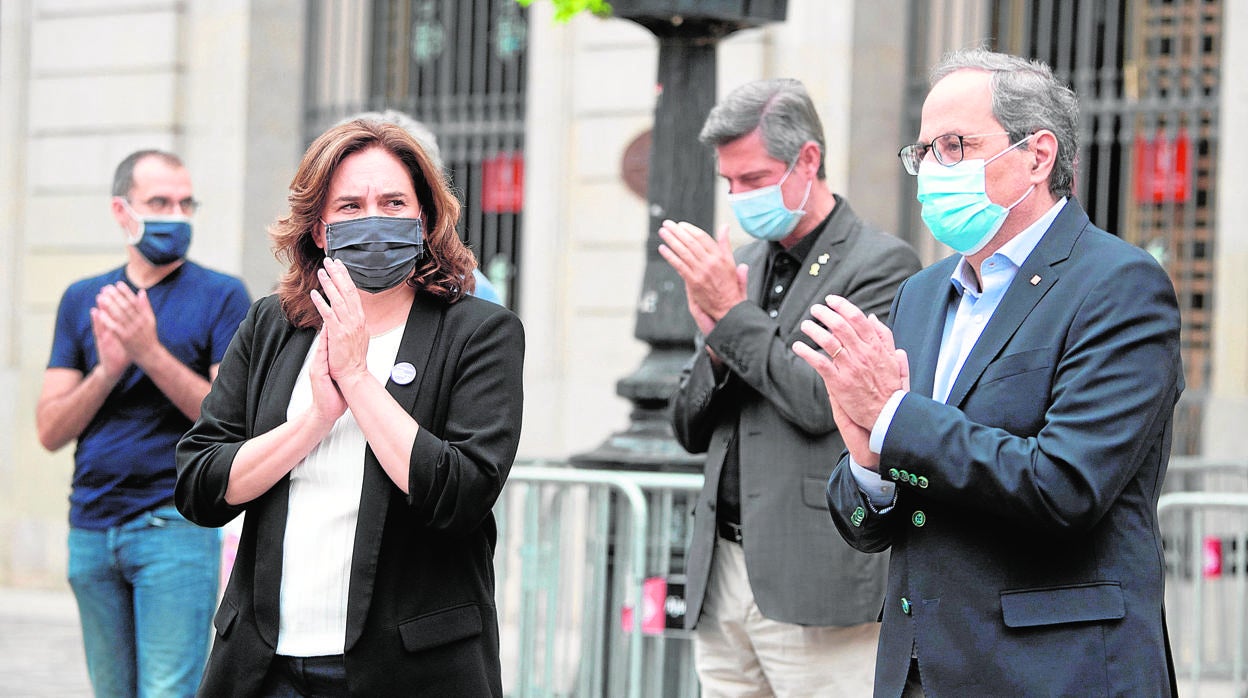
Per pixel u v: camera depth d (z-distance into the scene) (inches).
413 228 212.4
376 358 215.6
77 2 735.1
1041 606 193.6
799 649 275.0
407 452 203.8
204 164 714.8
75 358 341.1
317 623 208.7
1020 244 205.3
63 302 343.6
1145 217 591.8
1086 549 193.8
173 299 337.1
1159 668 193.3
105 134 728.3
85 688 516.4
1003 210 203.6
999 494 189.2
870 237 283.0
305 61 724.0
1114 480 187.9
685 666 356.5
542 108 649.0
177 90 715.4
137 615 327.9
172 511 327.9
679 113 381.4
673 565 364.2
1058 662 192.1
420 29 715.4
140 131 719.7
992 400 198.2
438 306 218.1
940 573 199.5
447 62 703.7
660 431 388.2
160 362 320.8
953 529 199.5
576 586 379.2
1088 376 191.0
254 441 211.8
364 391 205.5
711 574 286.8
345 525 209.5
